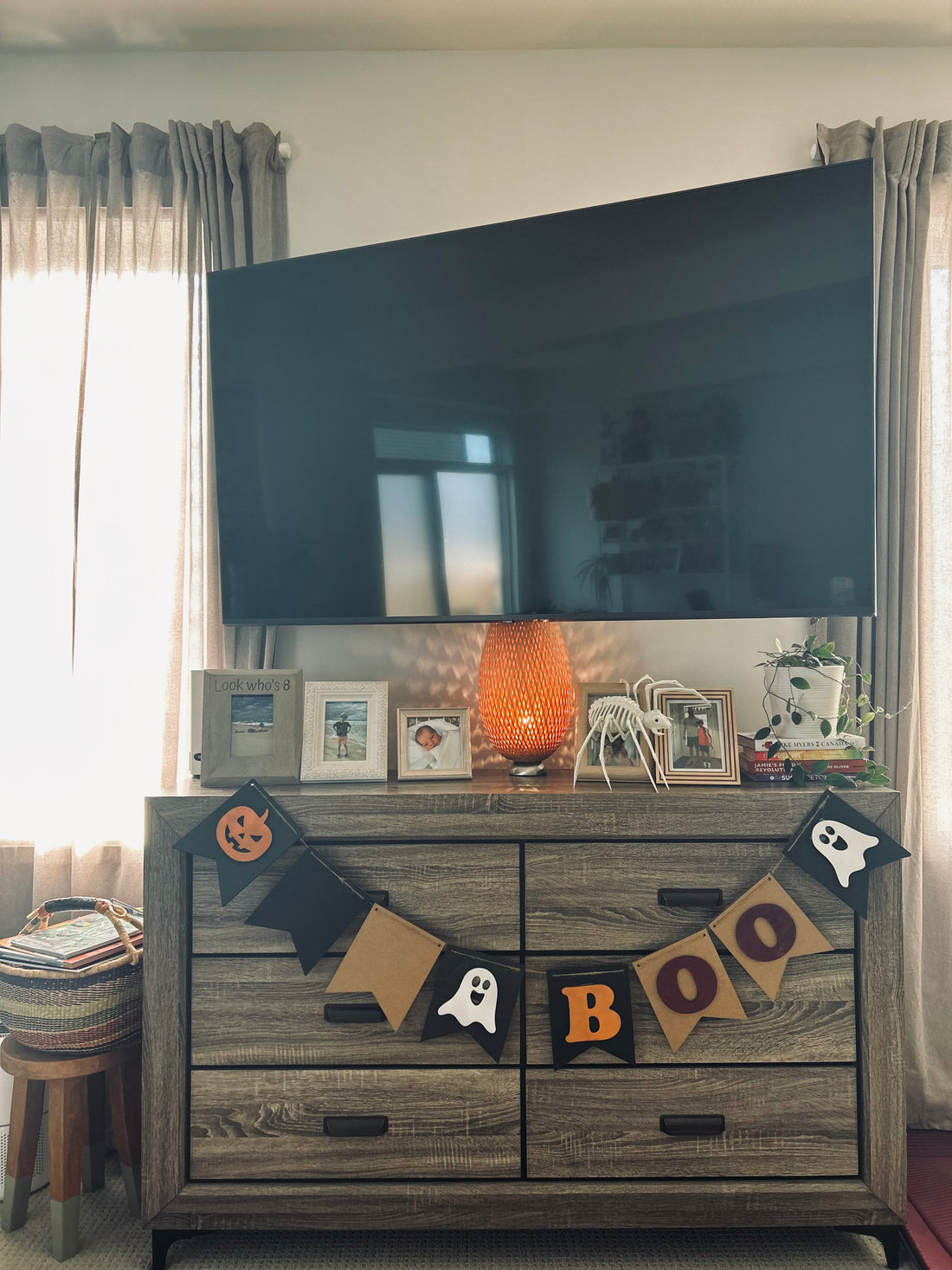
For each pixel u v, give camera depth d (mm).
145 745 2115
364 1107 1558
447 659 2127
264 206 2115
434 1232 1659
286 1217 1531
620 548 1773
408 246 1864
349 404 1912
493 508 1834
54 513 2145
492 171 2166
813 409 1682
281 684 1789
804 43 2146
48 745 2102
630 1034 1527
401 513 1888
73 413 2158
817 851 1530
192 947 1594
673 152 2156
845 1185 1521
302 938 1533
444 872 1581
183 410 2131
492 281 1821
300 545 1949
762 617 1716
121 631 2107
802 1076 1545
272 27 2105
